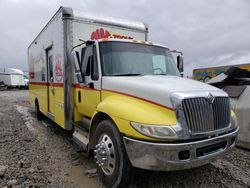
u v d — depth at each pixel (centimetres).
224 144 390
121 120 371
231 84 718
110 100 425
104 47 483
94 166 493
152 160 337
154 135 336
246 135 605
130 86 401
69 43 580
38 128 839
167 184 416
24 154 554
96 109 448
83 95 538
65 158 539
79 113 586
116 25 639
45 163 505
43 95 851
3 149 586
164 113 350
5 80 3766
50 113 762
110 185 396
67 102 587
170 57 560
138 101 382
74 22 585
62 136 725
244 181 432
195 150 344
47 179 430
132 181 387
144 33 684
